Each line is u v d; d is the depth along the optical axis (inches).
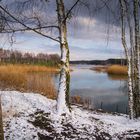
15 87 543.8
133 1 352.2
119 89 978.7
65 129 257.8
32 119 270.2
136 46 362.3
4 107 292.5
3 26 180.1
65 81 309.6
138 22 355.3
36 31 278.1
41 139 226.1
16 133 231.1
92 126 279.9
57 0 309.0
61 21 308.7
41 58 2571.4
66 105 309.9
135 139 259.1
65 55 312.3
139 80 364.2
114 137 258.7
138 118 353.1
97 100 685.9
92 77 1657.2
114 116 376.2
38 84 557.0
